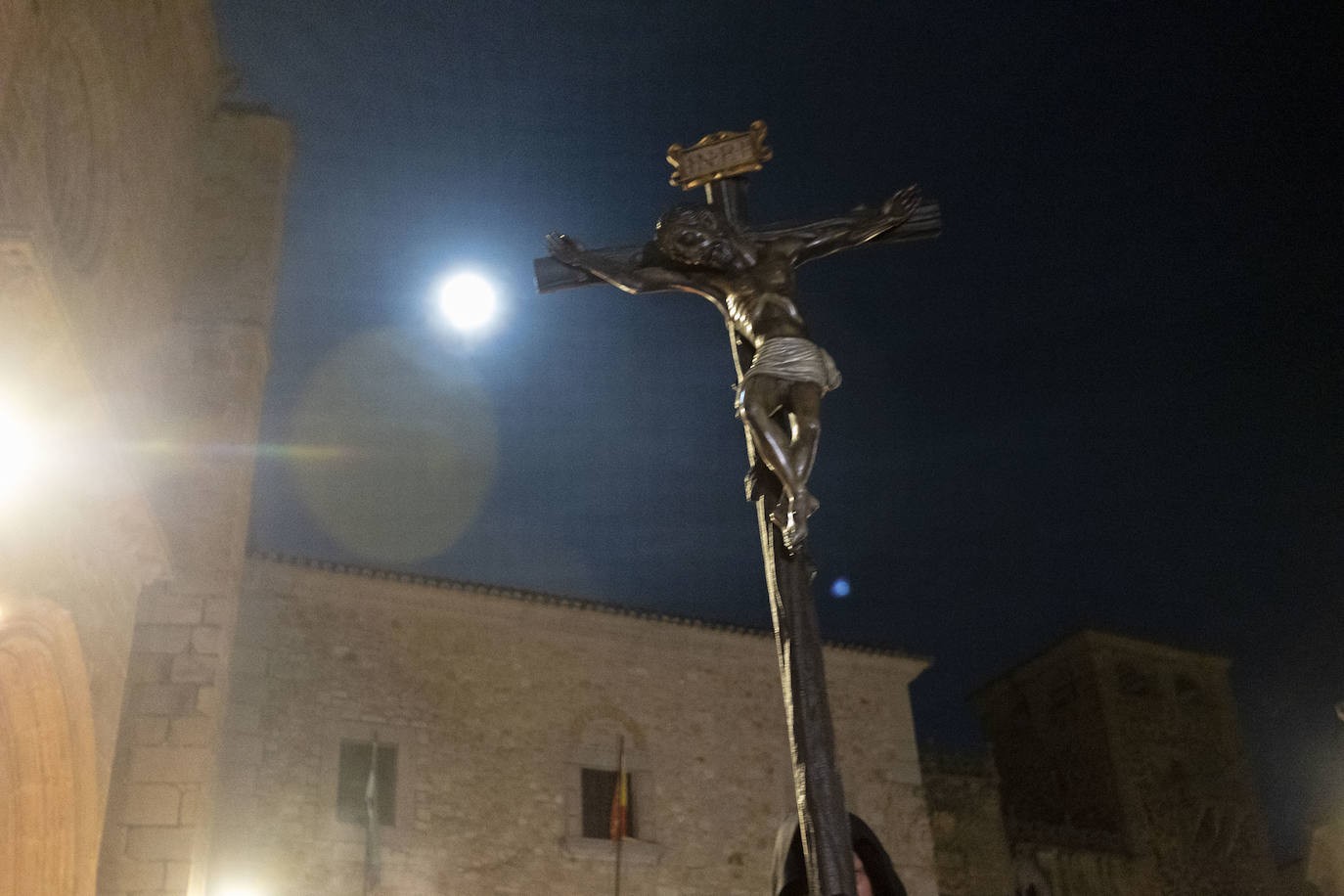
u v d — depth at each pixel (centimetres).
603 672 2012
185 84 1416
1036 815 3067
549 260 474
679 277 456
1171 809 2877
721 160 486
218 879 1580
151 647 1196
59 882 927
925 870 2102
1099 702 2980
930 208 473
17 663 857
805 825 331
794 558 376
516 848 1797
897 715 2248
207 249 1469
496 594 1939
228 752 1670
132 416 1202
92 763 956
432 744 1820
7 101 815
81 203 1015
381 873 1684
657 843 1903
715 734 2047
